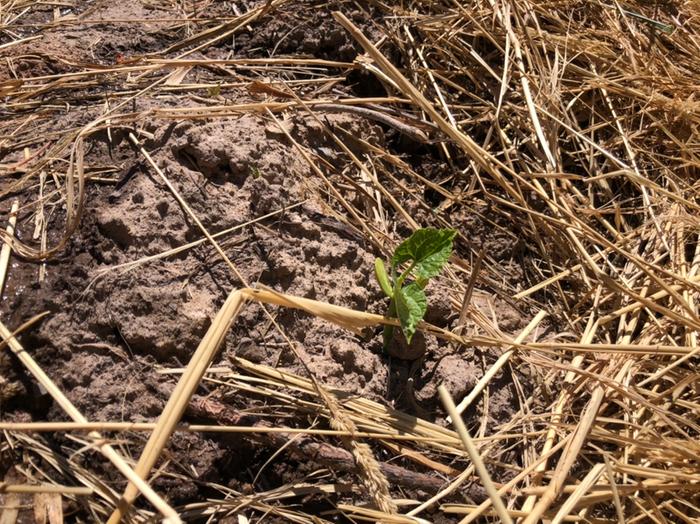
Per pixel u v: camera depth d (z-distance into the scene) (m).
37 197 0.36
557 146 0.45
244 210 0.37
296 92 0.45
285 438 0.31
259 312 0.34
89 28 0.48
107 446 0.27
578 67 0.49
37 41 0.46
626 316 0.40
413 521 0.29
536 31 0.50
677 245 0.42
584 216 0.44
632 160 0.46
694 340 0.37
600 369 0.37
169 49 0.46
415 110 0.47
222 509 0.30
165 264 0.34
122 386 0.32
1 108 0.41
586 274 0.42
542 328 0.41
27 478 0.29
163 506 0.25
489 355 0.37
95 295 0.33
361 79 0.49
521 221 0.45
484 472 0.26
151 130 0.39
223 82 0.44
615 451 0.34
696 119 0.47
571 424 0.35
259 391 0.32
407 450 0.32
